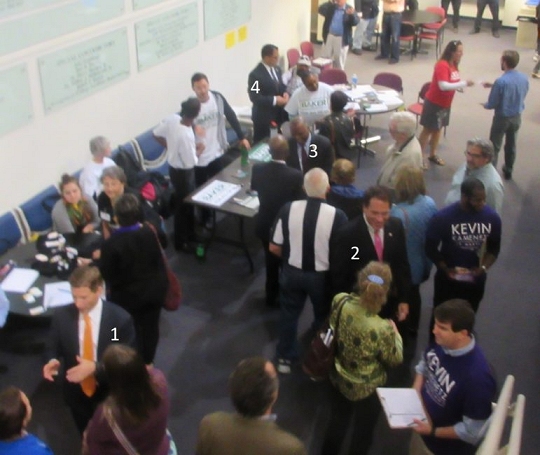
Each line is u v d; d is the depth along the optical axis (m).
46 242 4.55
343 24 9.52
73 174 5.47
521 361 4.33
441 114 6.89
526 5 11.29
